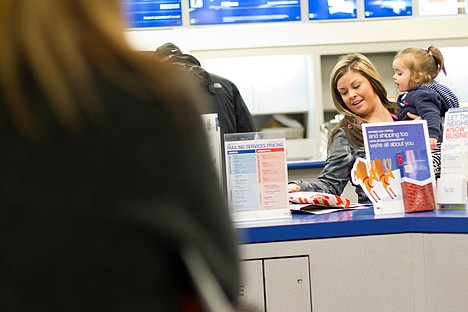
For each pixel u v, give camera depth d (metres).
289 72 8.55
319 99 8.25
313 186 3.77
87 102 0.97
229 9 8.04
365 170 3.06
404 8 8.20
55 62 0.98
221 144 3.16
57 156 0.96
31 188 0.96
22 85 0.98
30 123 0.96
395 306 2.82
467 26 8.30
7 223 0.96
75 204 0.96
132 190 0.97
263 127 8.92
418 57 4.75
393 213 3.00
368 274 2.82
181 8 8.01
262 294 2.80
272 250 2.81
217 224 1.00
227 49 8.07
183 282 1.00
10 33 0.99
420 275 2.81
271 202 3.08
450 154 3.05
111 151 0.97
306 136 8.87
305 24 8.15
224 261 0.98
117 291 0.96
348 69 3.96
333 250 2.82
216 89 4.96
